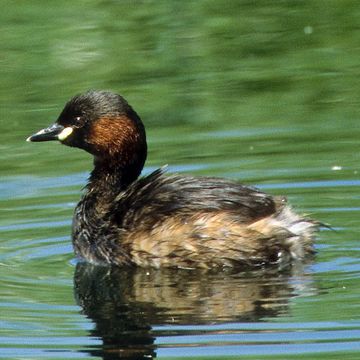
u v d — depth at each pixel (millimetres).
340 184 15945
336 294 12164
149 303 12297
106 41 22125
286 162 16844
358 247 13836
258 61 21031
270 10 23219
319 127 18172
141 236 13641
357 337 10977
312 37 21891
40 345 11203
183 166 16797
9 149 18188
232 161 16938
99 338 11312
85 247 14070
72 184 16531
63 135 14969
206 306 12055
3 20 23109
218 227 13297
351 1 23344
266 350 10781
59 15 23328
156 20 22844
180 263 13453
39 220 15227
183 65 21031
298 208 15164
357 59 20781
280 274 12984
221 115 18797
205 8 23359
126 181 14805
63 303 12367
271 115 18766
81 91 19969
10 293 12680
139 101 19484
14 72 21031
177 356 10750
